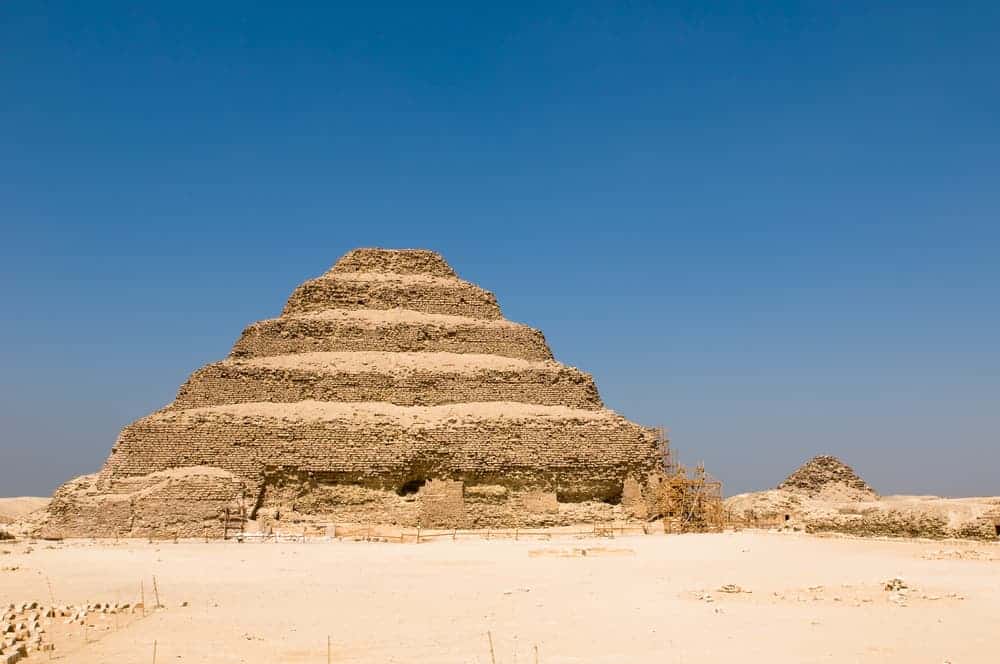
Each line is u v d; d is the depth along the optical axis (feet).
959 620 157.28
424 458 387.96
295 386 412.16
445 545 321.52
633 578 226.58
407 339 438.40
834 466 481.46
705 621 161.38
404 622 169.07
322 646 148.36
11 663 132.46
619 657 135.74
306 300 459.32
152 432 388.57
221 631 161.48
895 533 302.86
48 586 219.00
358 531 368.07
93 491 377.91
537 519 390.01
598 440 405.80
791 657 132.67
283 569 254.88
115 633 159.53
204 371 416.46
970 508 287.48
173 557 283.18
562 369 436.35
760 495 473.67
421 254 485.97
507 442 395.55
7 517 486.38
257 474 382.01
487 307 467.11
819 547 292.40
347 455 385.70
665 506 401.29
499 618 171.22
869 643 140.36
